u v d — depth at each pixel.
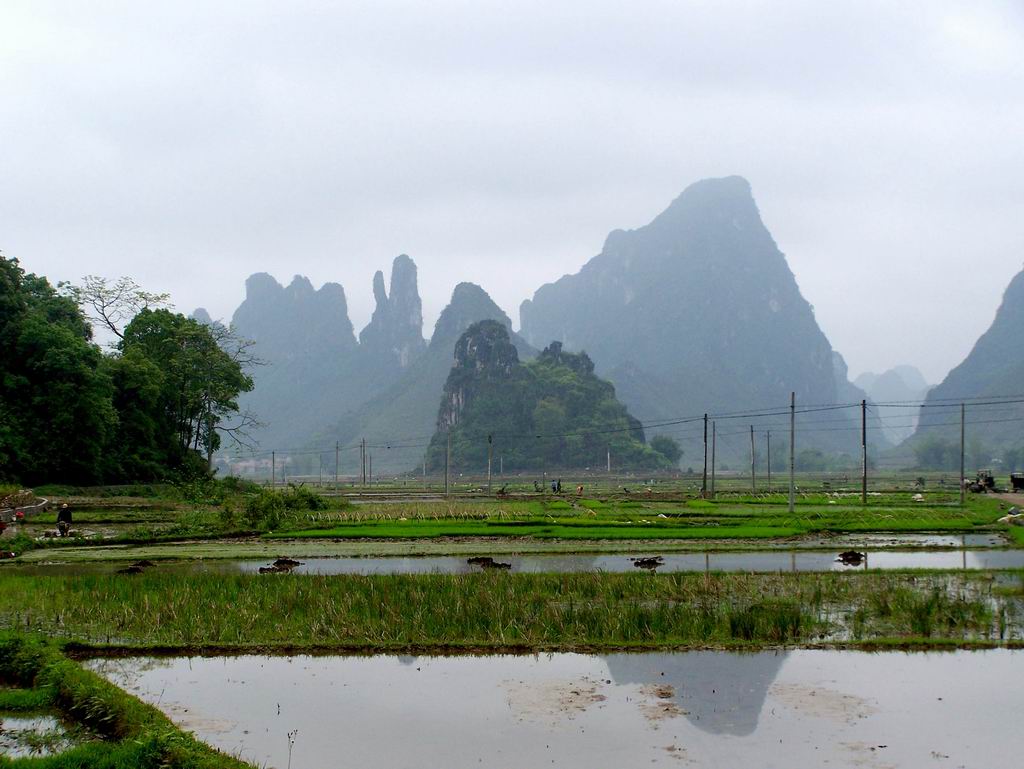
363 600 19.89
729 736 11.85
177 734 10.86
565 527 40.19
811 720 12.43
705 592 21.38
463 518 45.03
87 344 58.44
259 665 15.55
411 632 17.30
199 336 72.00
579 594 21.12
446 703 13.33
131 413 64.38
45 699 12.95
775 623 17.42
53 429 55.53
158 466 64.69
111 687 12.85
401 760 11.17
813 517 44.66
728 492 76.00
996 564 28.55
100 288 70.69
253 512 42.06
